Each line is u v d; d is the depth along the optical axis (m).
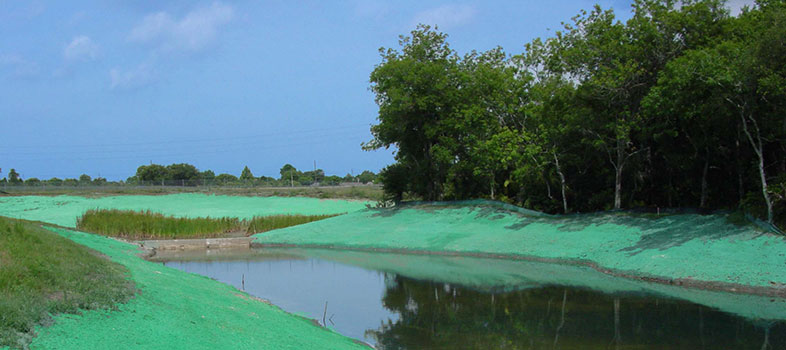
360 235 32.94
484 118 34.06
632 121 25.22
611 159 27.92
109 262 14.15
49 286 9.14
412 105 37.09
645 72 25.41
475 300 16.58
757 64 18.66
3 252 10.25
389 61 39.09
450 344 11.89
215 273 22.19
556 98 28.19
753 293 15.77
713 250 19.05
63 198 59.69
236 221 38.06
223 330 9.44
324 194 63.31
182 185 75.19
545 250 24.70
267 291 18.22
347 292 18.05
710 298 15.68
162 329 8.52
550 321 13.83
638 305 15.22
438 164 39.94
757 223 19.61
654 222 24.25
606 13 26.98
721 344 11.45
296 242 32.91
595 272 20.73
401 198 43.41
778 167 23.02
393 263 24.84
